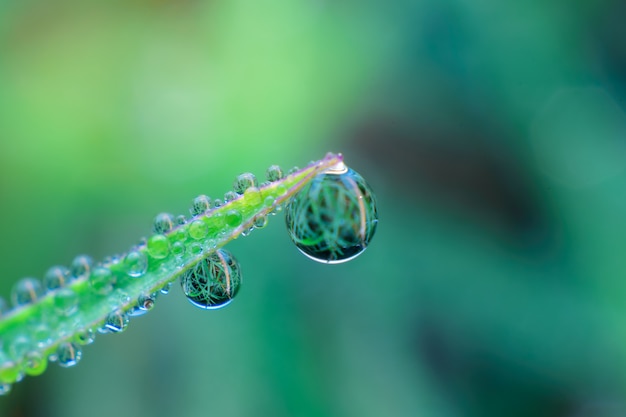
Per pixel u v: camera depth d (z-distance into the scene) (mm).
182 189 105
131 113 108
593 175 106
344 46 114
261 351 96
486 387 96
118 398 91
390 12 116
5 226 98
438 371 97
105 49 110
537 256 104
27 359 58
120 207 104
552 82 112
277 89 111
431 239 105
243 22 114
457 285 102
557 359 97
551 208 106
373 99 113
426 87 114
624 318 98
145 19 113
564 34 113
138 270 59
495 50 113
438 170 110
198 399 92
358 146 111
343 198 61
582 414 93
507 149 110
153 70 110
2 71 105
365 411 92
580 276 101
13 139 102
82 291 58
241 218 59
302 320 98
